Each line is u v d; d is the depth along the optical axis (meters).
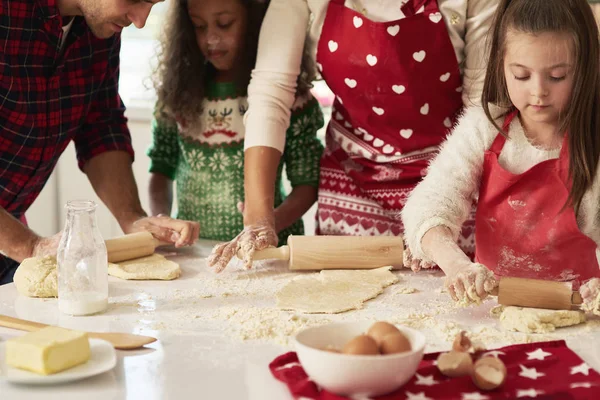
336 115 2.01
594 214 1.47
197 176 2.23
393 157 1.90
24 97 1.75
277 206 2.29
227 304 1.38
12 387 1.00
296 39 1.87
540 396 0.96
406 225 1.49
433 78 1.80
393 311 1.34
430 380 1.01
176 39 2.19
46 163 1.91
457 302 1.29
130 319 1.29
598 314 1.25
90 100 1.92
